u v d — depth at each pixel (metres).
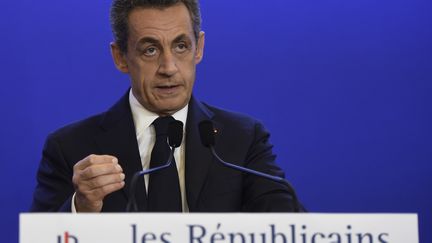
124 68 8.51
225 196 7.88
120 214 4.94
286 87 12.73
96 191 6.59
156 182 7.59
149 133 8.11
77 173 6.68
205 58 12.63
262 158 8.34
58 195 8.05
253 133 8.52
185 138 8.04
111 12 8.16
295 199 6.28
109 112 8.42
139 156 7.97
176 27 7.78
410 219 5.20
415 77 12.87
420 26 12.88
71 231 4.89
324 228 5.10
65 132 8.39
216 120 8.46
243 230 5.00
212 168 7.96
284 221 5.05
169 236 4.94
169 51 7.81
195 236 4.96
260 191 8.01
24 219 4.87
